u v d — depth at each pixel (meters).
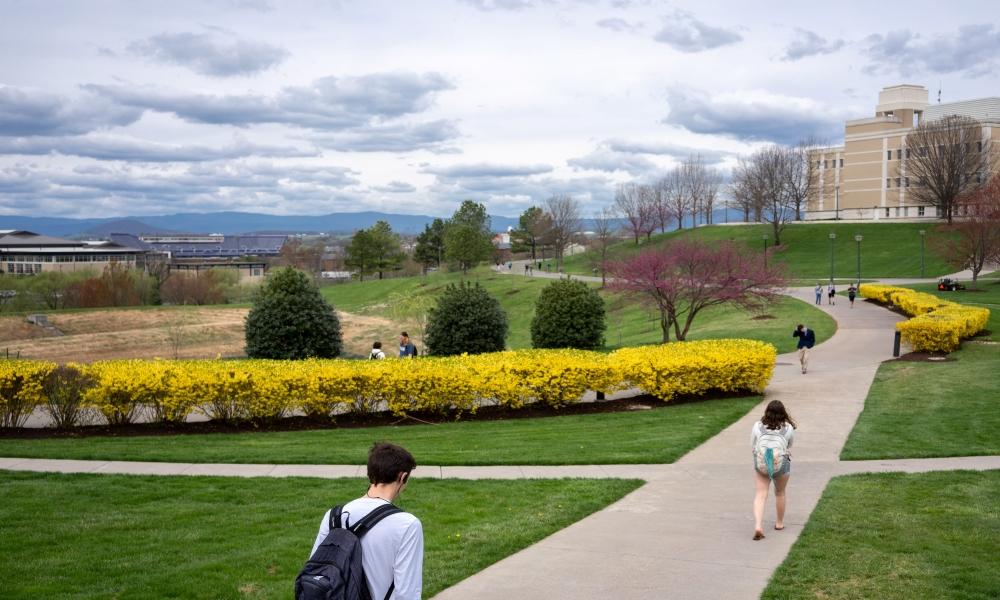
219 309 75.31
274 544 8.90
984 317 36.47
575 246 160.38
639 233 127.69
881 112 120.88
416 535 4.33
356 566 4.13
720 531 9.54
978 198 66.88
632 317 62.91
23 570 8.03
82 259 142.88
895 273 83.75
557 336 33.56
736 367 21.47
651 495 11.36
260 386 17.61
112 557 8.48
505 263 147.62
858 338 38.25
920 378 23.84
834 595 7.40
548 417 19.52
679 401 21.48
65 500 10.87
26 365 17.33
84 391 17.38
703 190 151.50
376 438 16.42
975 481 11.94
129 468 13.10
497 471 12.92
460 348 29.11
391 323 71.06
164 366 18.05
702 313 57.41
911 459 13.78
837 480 12.13
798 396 21.56
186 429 17.70
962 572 7.94
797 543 8.97
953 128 98.12
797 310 52.41
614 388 20.95
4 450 14.65
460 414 19.27
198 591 7.49
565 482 12.06
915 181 104.56
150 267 101.44
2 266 131.25
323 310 28.36
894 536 9.20
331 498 11.00
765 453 9.19
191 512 10.26
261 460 13.61
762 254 39.19
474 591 7.60
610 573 8.07
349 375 18.25
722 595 7.45
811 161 119.31
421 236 134.62
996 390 20.64
